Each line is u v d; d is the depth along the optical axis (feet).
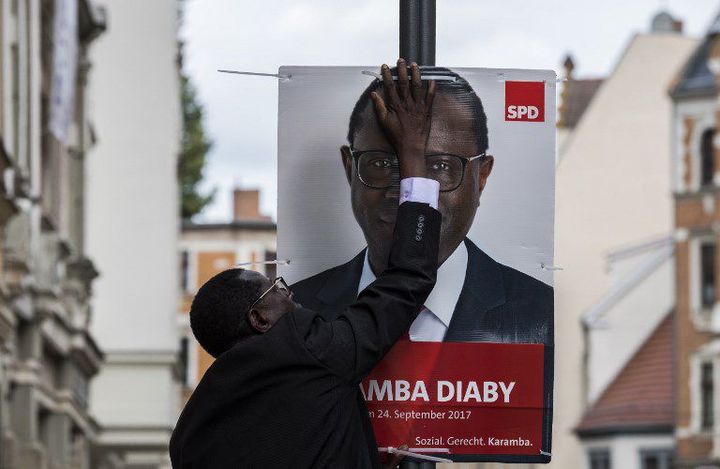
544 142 18.67
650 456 171.01
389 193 18.53
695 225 168.25
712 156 167.84
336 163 18.69
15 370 73.56
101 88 120.67
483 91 18.66
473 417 18.34
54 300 78.18
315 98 18.74
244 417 16.03
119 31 121.19
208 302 16.84
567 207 182.09
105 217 119.34
